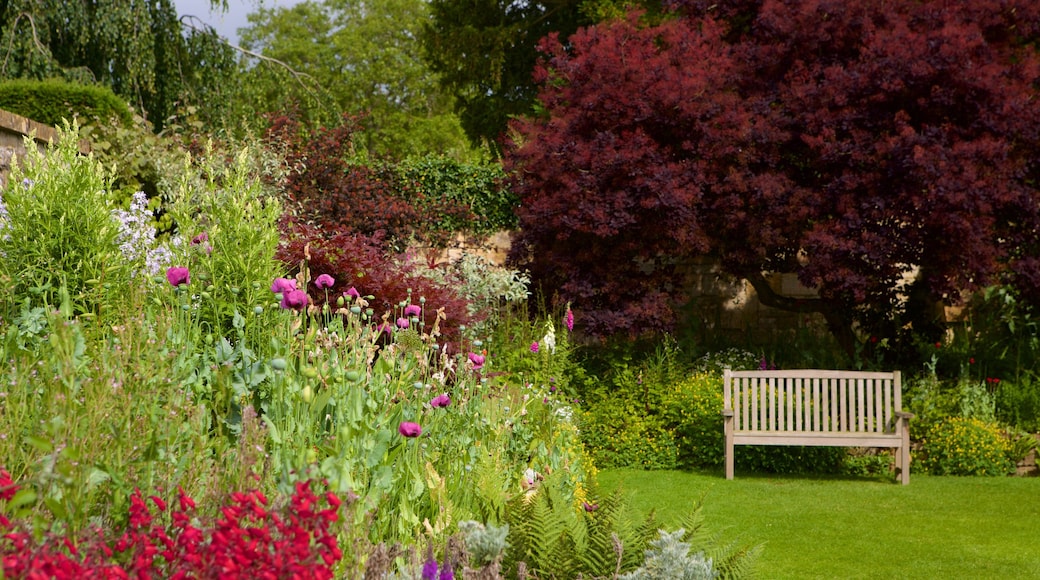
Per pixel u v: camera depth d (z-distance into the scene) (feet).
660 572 9.81
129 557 7.14
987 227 28.55
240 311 15.53
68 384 8.73
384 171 41.42
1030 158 29.71
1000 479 26.96
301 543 6.44
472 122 65.98
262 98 55.57
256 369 11.84
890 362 33.60
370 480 11.50
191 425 9.99
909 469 27.76
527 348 29.99
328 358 12.62
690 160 31.17
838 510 22.52
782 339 36.47
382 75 100.99
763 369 31.86
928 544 19.19
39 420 9.93
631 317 31.71
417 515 12.30
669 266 33.94
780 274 40.86
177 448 9.99
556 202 31.58
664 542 10.01
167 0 50.65
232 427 10.99
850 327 34.91
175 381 10.70
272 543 6.65
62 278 14.87
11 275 14.78
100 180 16.51
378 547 8.42
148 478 8.87
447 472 13.25
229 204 16.69
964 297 38.83
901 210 28.71
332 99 57.62
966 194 27.32
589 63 31.78
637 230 31.63
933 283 29.60
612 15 51.26
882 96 29.27
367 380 12.79
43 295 14.03
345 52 102.32
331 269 24.89
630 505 12.17
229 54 53.21
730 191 30.78
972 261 28.55
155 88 50.11
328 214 37.37
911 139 28.02
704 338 37.60
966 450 27.81
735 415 27.07
